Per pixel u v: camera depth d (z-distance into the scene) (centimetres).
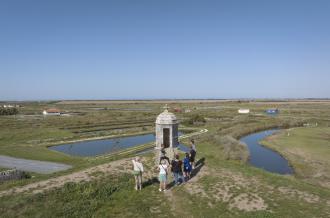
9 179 3341
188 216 1825
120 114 16025
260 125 10469
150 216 1823
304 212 1873
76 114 16862
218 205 1984
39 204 1930
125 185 2366
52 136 8350
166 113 3023
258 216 1781
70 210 1872
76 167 2973
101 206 1989
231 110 19250
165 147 3022
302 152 5894
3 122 11450
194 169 2825
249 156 5772
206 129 9781
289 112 17038
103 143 7575
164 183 2228
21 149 6291
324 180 3866
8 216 1756
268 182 2448
